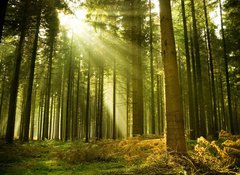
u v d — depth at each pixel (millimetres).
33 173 7406
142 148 9711
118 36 20578
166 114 7152
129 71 22969
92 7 15023
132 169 6793
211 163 6273
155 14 19531
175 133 6867
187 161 6172
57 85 33906
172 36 7598
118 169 7199
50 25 17641
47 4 14836
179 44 24375
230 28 20516
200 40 25141
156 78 32031
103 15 17031
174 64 7379
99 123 27078
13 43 18281
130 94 28062
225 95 33062
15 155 11125
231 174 5750
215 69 30312
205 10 19156
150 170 6301
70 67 27234
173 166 6230
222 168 5992
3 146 13688
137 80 16078
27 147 14000
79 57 29109
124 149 9539
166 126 7098
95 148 11055
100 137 25969
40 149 13930
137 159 8016
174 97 7133
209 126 24141
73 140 25000
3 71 29703
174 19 21484
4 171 7691
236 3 17500
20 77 25891
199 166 6082
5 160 9750
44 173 7379
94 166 8219
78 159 9500
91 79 35812
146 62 28000
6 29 15102
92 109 43344
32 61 18688
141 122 15445
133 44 16797
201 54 26828
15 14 14672
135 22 17125
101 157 9492
